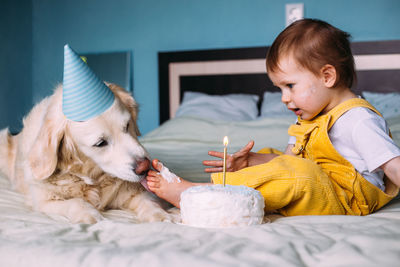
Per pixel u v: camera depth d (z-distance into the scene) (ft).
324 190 3.50
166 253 2.09
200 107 11.94
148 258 2.04
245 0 12.69
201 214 2.89
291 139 4.97
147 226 2.81
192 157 7.43
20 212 3.81
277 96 12.01
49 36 14.01
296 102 4.08
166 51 13.16
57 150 4.14
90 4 13.73
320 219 3.01
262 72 12.53
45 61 14.08
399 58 11.53
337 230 2.60
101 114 4.05
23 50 13.57
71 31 13.88
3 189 4.95
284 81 4.08
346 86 4.06
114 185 4.40
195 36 13.11
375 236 2.30
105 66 13.60
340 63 3.89
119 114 4.18
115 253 2.15
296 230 2.64
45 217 3.60
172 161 6.82
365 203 3.70
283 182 3.42
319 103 4.00
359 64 11.76
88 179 4.26
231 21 12.84
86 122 4.02
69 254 2.16
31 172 4.23
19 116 13.17
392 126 8.95
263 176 3.42
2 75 12.25
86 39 13.80
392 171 3.35
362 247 2.17
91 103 3.99
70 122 4.08
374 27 11.85
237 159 4.52
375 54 11.66
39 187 4.19
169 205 4.41
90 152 4.12
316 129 4.00
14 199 4.49
